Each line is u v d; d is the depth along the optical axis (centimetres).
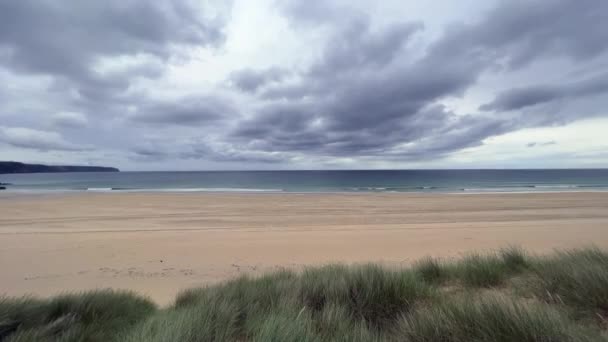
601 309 237
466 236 921
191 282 573
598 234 905
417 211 1636
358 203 2059
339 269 409
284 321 231
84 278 600
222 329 241
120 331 294
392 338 231
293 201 2223
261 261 703
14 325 281
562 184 4516
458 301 249
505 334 193
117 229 1140
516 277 364
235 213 1611
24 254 767
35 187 4425
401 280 325
